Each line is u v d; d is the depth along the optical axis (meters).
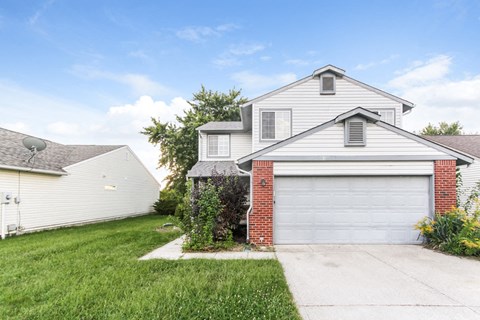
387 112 11.62
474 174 12.79
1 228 10.16
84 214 14.77
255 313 3.44
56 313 3.49
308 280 4.76
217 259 6.11
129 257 6.27
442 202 7.55
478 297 4.03
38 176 11.95
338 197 7.83
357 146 7.77
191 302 3.74
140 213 21.66
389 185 7.80
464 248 6.38
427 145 7.69
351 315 3.48
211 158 14.92
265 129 11.85
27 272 5.16
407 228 7.71
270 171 7.78
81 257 6.28
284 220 7.82
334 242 7.76
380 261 5.95
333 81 11.80
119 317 3.34
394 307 3.71
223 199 7.85
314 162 7.82
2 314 3.51
